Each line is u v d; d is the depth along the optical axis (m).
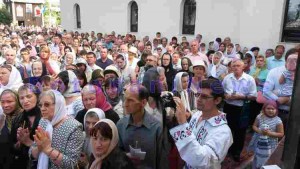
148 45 9.66
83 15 19.88
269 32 9.20
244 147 5.29
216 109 2.21
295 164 1.18
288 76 4.20
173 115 2.55
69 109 3.68
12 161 3.02
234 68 4.87
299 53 1.28
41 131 2.37
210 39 12.28
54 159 2.38
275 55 6.42
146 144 2.48
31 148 2.72
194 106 4.03
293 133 1.25
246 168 4.63
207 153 1.97
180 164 2.64
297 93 1.24
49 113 2.51
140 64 6.66
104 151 2.22
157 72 3.55
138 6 15.58
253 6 9.55
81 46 10.83
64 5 21.80
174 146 2.61
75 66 5.09
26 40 12.38
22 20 44.91
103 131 2.20
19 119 3.16
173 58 7.00
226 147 2.08
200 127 2.25
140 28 15.70
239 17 11.00
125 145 2.60
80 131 2.60
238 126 4.90
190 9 13.30
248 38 9.83
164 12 14.24
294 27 8.72
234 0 11.11
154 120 2.57
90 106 3.21
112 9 17.41
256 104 5.34
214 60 6.70
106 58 7.23
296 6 8.59
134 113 2.52
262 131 4.09
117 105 3.82
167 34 14.27
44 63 5.19
